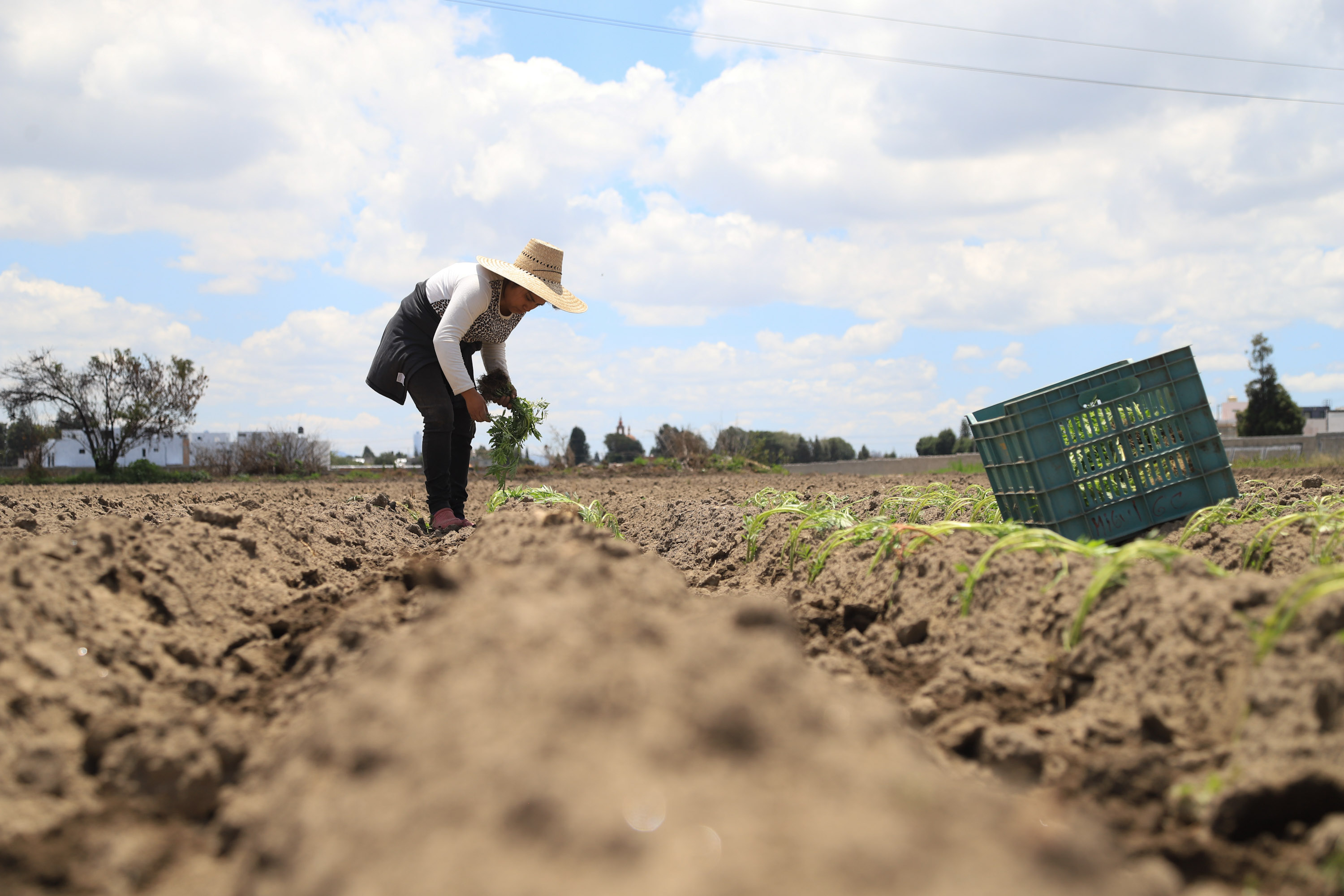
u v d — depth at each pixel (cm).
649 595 203
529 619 156
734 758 120
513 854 103
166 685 219
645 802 108
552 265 558
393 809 115
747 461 2397
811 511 455
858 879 97
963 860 103
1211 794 160
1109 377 420
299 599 301
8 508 627
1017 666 235
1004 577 266
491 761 117
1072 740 194
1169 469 421
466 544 371
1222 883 145
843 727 134
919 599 288
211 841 160
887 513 530
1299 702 168
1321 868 140
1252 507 420
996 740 187
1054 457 415
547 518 306
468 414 590
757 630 166
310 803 127
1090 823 153
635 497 958
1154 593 221
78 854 152
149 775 168
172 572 276
